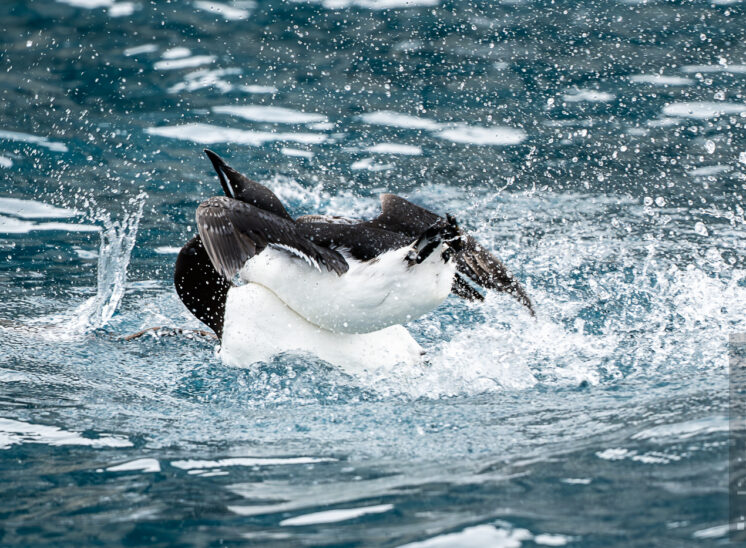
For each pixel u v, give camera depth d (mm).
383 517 10797
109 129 29562
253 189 16234
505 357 16750
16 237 23656
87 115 30359
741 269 20938
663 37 34844
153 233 24156
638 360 16531
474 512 10703
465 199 25641
